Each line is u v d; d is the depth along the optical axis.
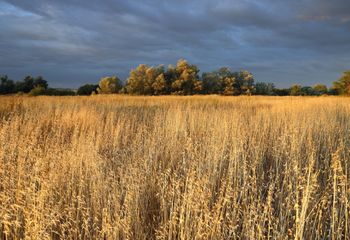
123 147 6.52
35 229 2.87
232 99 24.47
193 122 8.76
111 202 3.73
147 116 12.35
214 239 3.04
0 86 34.44
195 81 45.59
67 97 21.72
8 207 3.57
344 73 33.91
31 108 11.62
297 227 2.85
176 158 5.57
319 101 16.84
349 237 3.18
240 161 5.15
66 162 4.81
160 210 3.75
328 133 7.13
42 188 3.56
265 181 4.75
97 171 4.41
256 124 8.15
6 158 5.01
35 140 5.93
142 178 4.27
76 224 3.35
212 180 4.40
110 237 3.04
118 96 26.42
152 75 44.25
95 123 9.23
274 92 53.66
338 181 4.03
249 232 3.09
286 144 5.88
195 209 3.18
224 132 6.71
